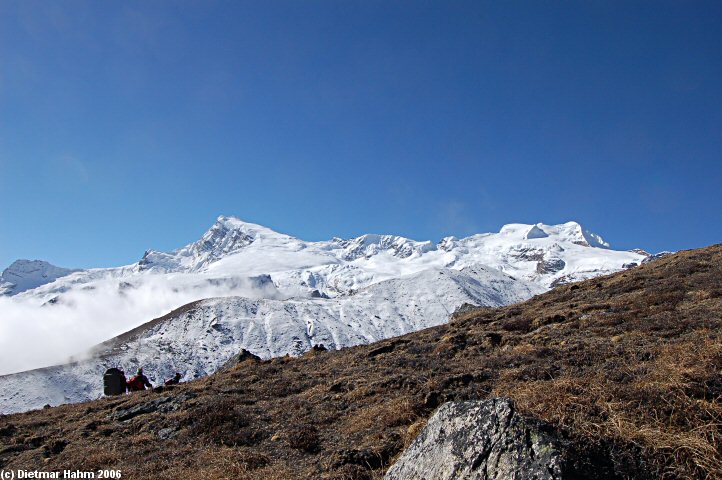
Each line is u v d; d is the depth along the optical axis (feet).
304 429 43.60
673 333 48.01
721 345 32.32
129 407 61.05
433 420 25.91
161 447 46.47
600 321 61.31
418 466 24.32
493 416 23.04
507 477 20.26
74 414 62.95
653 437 23.25
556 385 28.45
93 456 44.96
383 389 50.90
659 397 26.37
